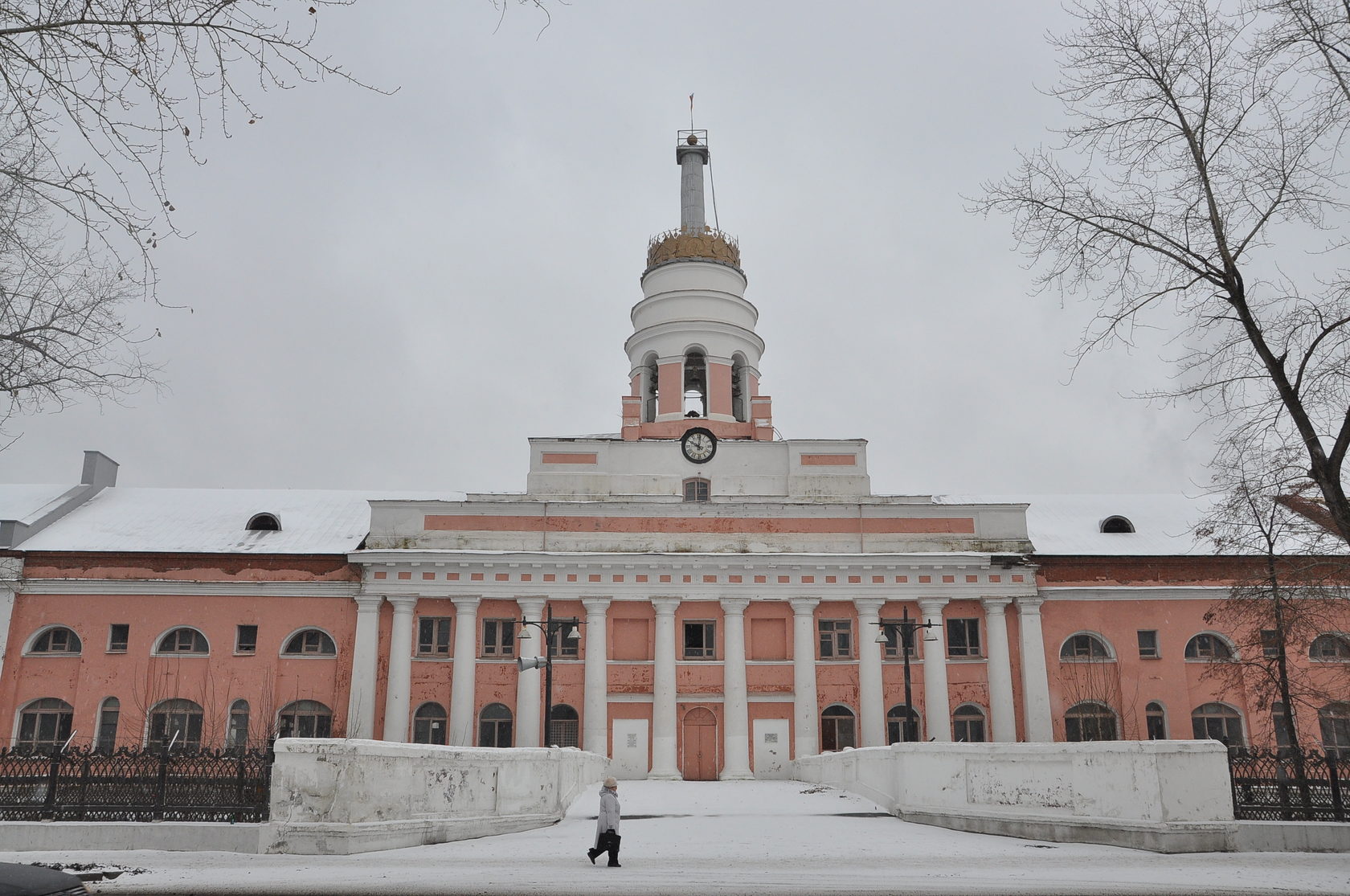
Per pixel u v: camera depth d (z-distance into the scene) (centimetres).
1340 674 3872
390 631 4144
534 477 4316
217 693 4053
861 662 4134
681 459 4369
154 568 4141
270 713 4025
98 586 4100
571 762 2770
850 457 4388
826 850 1702
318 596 4172
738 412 4869
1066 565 4231
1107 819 1681
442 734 4072
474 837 1911
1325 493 1681
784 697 4134
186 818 1619
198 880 1271
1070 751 1784
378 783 1628
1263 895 1162
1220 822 1576
